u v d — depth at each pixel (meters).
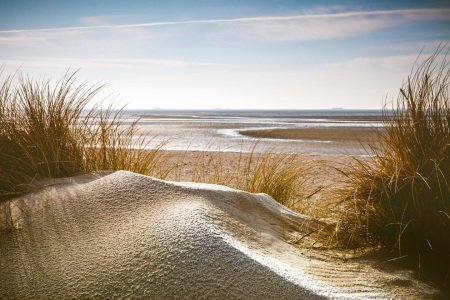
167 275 1.42
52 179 2.51
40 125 2.85
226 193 2.38
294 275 1.58
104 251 1.58
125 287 1.36
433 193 2.06
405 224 2.12
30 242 1.68
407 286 1.66
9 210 1.92
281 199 3.57
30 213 1.93
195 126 30.28
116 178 2.29
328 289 1.52
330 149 12.66
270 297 1.38
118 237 1.67
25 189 2.29
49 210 1.96
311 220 2.53
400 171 2.24
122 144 3.31
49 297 1.32
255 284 1.43
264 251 1.82
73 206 1.99
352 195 2.37
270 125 33.78
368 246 2.16
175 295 1.33
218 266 1.49
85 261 1.51
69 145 2.93
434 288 1.66
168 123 36.53
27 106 2.88
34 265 1.51
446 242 2.01
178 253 1.53
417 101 2.37
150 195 2.10
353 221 2.33
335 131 24.16
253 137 18.42
